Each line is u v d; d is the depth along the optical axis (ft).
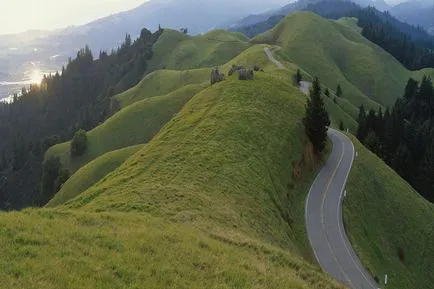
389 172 261.65
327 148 266.16
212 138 191.62
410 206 234.58
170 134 204.54
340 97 583.17
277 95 270.05
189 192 129.49
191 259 71.61
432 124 520.42
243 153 183.93
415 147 446.60
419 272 195.11
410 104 580.30
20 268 54.75
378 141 412.57
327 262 149.79
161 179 142.92
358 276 143.74
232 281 66.85
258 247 94.32
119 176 155.43
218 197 136.67
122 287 55.93
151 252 70.79
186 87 518.37
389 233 203.72
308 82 505.25
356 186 219.61
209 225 104.06
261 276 72.08
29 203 576.20
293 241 148.77
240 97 251.39
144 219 92.79
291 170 205.57
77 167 472.44
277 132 222.69
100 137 486.38
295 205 187.01
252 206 144.46
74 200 139.44
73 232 72.13
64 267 57.57
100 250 66.33
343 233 169.99
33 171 632.79
